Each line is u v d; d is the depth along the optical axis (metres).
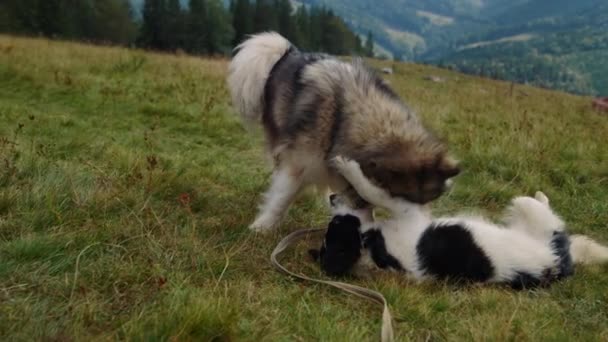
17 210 2.30
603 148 4.39
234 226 2.53
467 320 1.92
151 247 2.13
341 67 2.52
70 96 5.29
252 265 2.18
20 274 1.86
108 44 14.36
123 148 3.57
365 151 2.30
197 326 1.64
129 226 2.28
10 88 5.40
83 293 1.77
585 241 2.48
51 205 2.32
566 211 3.27
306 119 2.47
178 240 2.24
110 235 2.18
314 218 2.88
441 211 3.11
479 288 2.16
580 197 3.47
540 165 3.85
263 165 3.71
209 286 1.94
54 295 1.78
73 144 3.47
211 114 5.01
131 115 4.84
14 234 2.15
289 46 2.88
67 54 7.91
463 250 2.16
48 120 4.22
